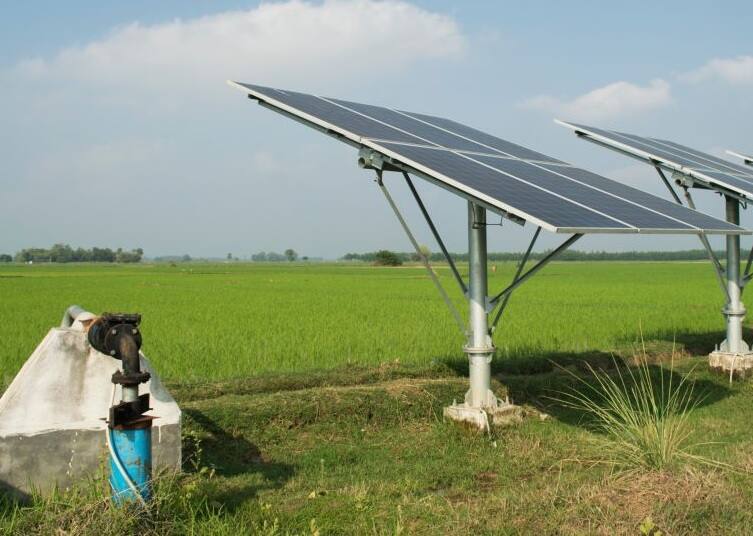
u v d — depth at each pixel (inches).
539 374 471.2
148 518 206.7
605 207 320.5
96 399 255.6
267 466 297.7
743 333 671.1
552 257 319.6
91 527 199.0
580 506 223.6
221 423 328.5
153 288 1648.6
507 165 365.1
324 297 1268.5
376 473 287.0
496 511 230.7
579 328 707.4
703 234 339.9
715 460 268.8
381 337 625.9
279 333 661.9
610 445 290.2
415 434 347.3
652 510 213.8
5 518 221.9
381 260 5137.8
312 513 234.7
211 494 248.1
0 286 1749.5
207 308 994.1
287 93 366.0
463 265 4050.2
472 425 334.3
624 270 3196.4
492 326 345.4
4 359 514.0
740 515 214.2
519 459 302.7
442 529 219.3
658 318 820.6
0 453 239.6
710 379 473.4
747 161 618.2
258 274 2886.3
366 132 328.2
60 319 841.5
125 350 208.8
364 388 381.1
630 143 494.9
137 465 209.9
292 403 349.1
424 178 301.6
